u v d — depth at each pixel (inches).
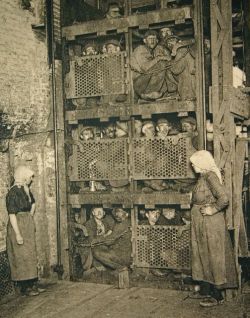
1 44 247.8
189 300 228.5
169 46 263.7
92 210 286.7
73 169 282.8
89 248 283.4
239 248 246.8
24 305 229.9
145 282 259.0
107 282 266.4
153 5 309.7
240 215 247.6
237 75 279.9
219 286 212.8
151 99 264.1
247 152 294.8
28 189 248.8
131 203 266.1
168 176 258.5
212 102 240.4
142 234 269.4
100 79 272.4
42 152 277.9
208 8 272.1
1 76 247.4
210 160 219.5
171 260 261.7
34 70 271.1
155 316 205.9
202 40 248.5
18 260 237.1
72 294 246.7
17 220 237.9
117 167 271.0
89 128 285.7
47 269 278.7
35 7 273.7
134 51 268.1
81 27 274.8
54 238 282.5
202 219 215.6
